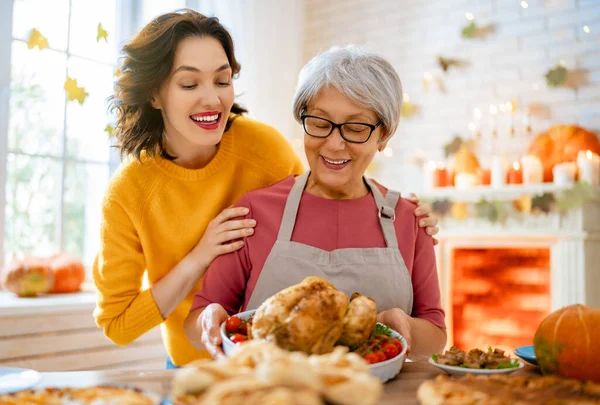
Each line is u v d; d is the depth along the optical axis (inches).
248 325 41.5
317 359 31.0
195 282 63.1
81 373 41.8
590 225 122.3
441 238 140.6
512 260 130.8
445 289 139.7
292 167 73.7
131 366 110.9
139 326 64.3
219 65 61.6
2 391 36.5
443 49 150.9
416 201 64.7
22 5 114.3
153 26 62.2
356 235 58.8
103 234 67.4
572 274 120.9
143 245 67.6
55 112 119.8
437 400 30.8
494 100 141.7
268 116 148.6
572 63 130.9
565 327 39.8
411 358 55.4
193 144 66.2
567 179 120.5
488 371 40.4
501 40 141.7
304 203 60.1
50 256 115.3
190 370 29.7
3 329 94.2
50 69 118.9
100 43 126.0
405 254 59.6
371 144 56.2
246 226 59.8
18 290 106.4
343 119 55.1
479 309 135.1
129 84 63.1
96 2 125.1
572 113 130.4
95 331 105.9
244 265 60.1
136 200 66.5
